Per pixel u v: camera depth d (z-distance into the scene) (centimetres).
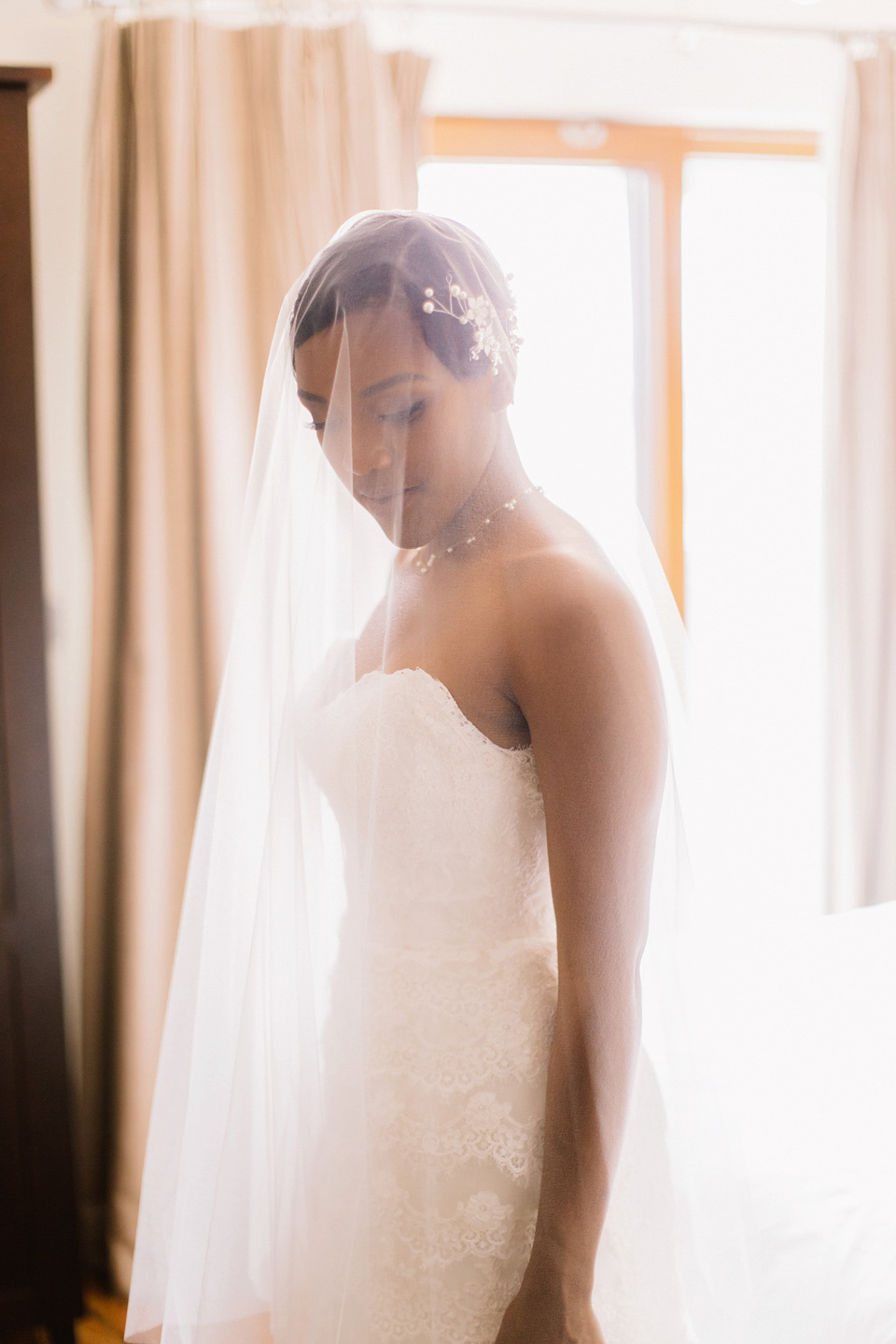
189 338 226
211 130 225
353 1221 85
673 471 283
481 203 269
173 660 229
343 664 91
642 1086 91
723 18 259
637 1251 88
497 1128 85
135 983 228
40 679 188
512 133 267
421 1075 86
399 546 91
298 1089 90
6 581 186
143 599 227
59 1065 192
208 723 230
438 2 240
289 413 96
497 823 87
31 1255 193
